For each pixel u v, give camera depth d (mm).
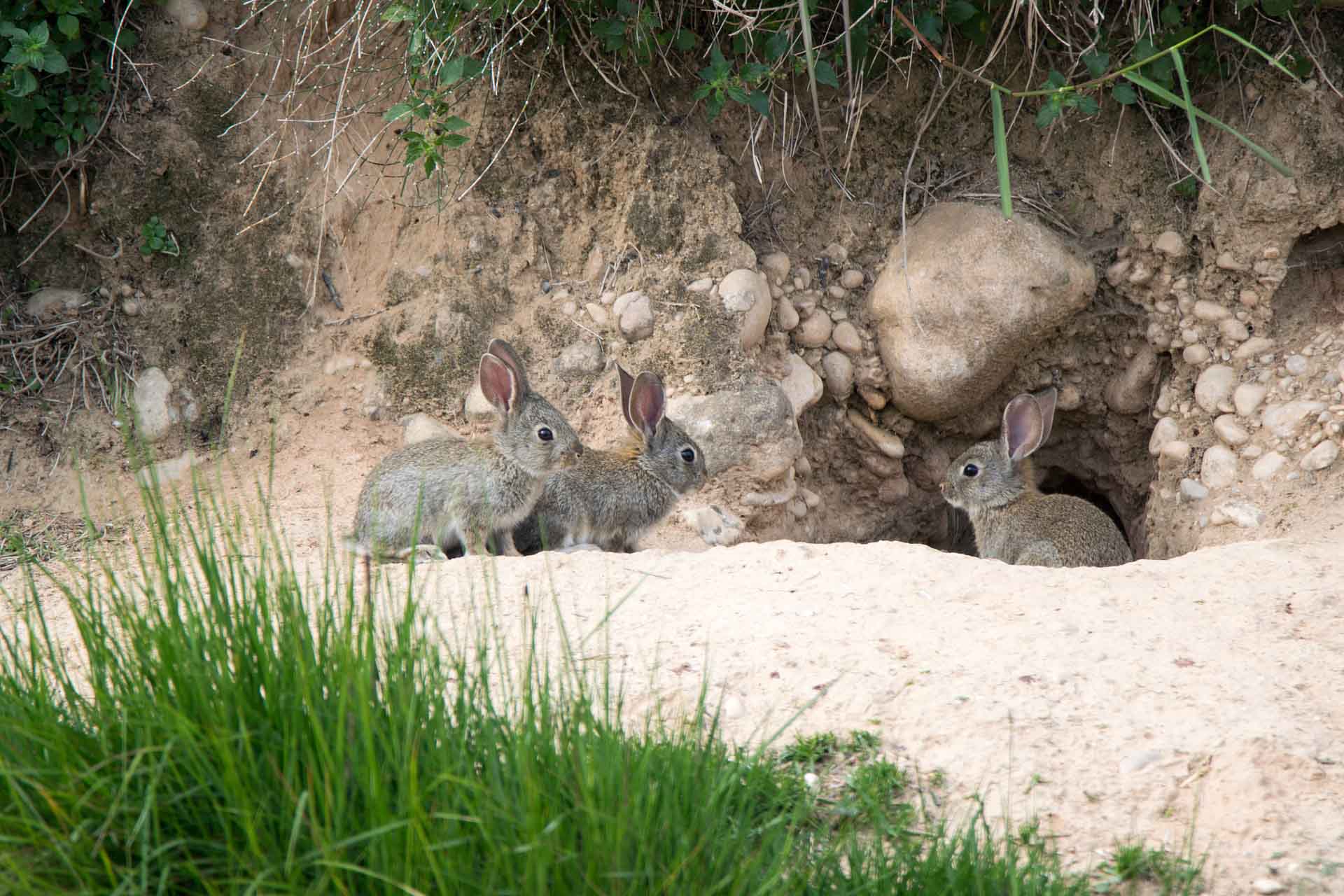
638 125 12812
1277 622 7965
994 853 5328
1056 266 12961
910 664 7355
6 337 11852
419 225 12812
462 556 11031
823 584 8742
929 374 13086
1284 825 5738
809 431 13680
